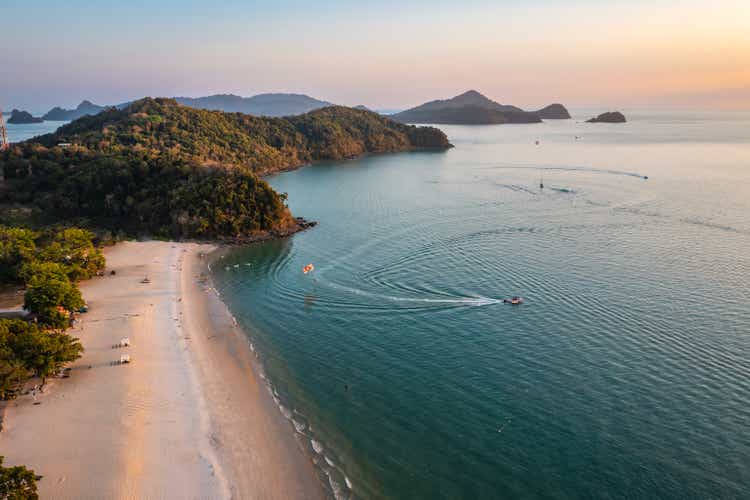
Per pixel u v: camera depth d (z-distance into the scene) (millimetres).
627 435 58438
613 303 92875
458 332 84500
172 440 59219
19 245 115250
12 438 58625
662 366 72062
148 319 91250
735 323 84062
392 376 72625
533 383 69312
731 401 63906
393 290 103000
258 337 85812
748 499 49094
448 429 60875
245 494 51844
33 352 67812
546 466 54375
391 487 52625
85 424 61406
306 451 58125
